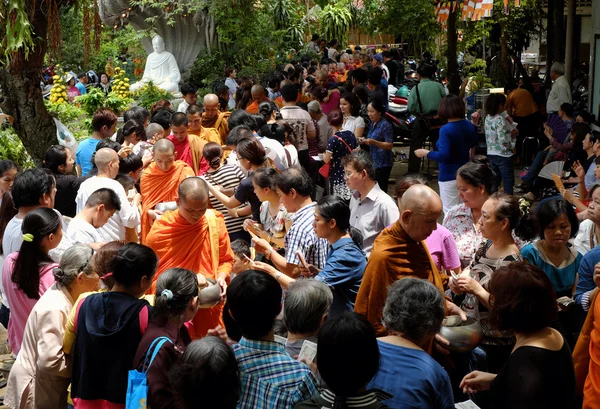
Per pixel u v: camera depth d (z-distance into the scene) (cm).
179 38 2219
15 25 895
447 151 835
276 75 1478
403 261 425
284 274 543
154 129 873
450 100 840
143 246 431
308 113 1080
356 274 486
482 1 1220
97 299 423
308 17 2939
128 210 665
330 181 938
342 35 3053
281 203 629
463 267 560
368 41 3453
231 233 752
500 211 477
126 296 423
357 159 605
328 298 400
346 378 309
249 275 374
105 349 414
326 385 329
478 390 407
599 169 642
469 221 570
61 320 458
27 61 972
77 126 1188
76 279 464
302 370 363
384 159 990
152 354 380
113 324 414
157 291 404
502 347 469
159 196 744
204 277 524
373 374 314
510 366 362
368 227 610
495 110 1047
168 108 1099
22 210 576
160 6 2111
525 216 520
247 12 2155
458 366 454
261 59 2242
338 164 926
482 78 1658
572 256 517
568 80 1447
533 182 1094
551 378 359
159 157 730
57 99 1471
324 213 489
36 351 463
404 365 346
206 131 976
